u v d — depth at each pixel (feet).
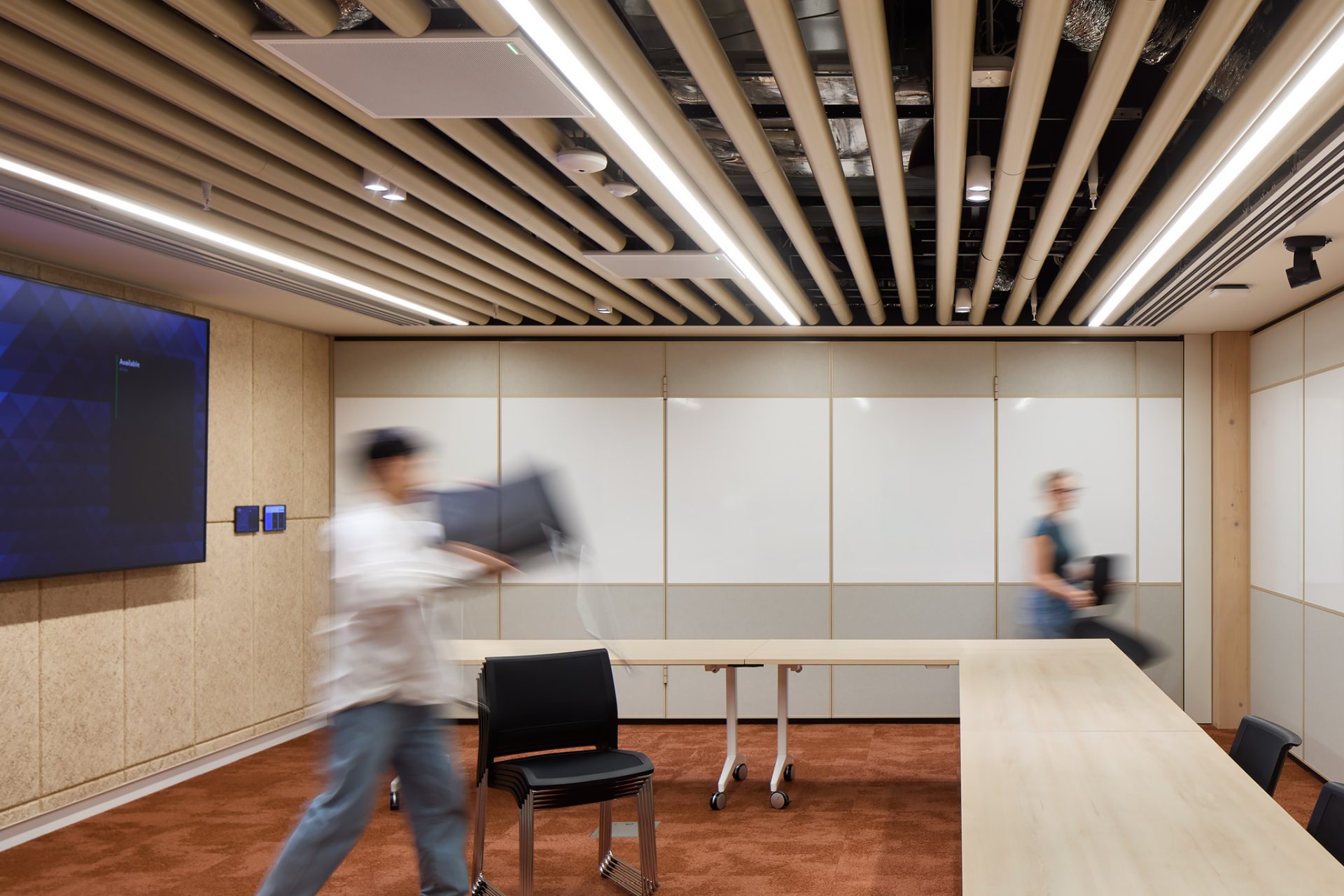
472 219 13.25
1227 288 18.07
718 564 24.61
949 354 24.36
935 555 24.26
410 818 11.07
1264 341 22.08
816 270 16.53
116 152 10.96
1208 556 23.65
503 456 24.79
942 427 24.30
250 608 21.56
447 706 11.22
